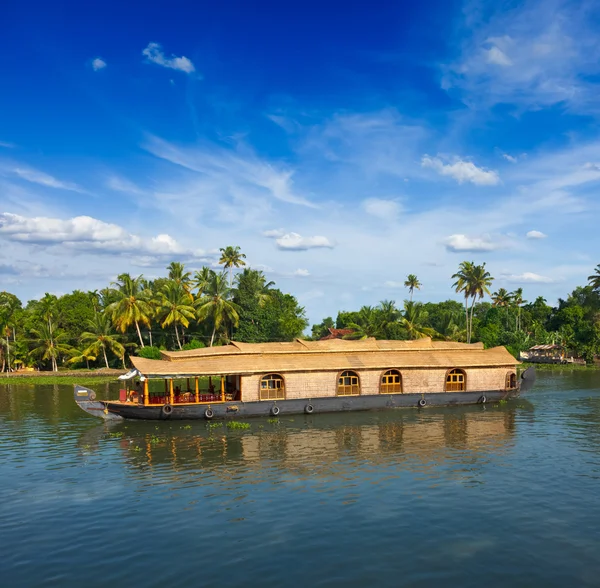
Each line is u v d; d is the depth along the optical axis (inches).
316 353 1429.6
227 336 2810.0
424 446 1030.4
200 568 547.5
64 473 874.8
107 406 1275.8
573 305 3836.1
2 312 2566.4
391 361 1470.2
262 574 534.0
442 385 1505.9
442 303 4276.6
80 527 652.1
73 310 2886.3
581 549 581.3
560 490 764.0
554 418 1332.4
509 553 573.3
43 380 2269.9
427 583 514.0
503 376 1578.5
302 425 1243.2
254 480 823.7
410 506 705.0
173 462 931.3
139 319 2469.2
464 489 769.6
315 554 573.6
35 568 553.3
